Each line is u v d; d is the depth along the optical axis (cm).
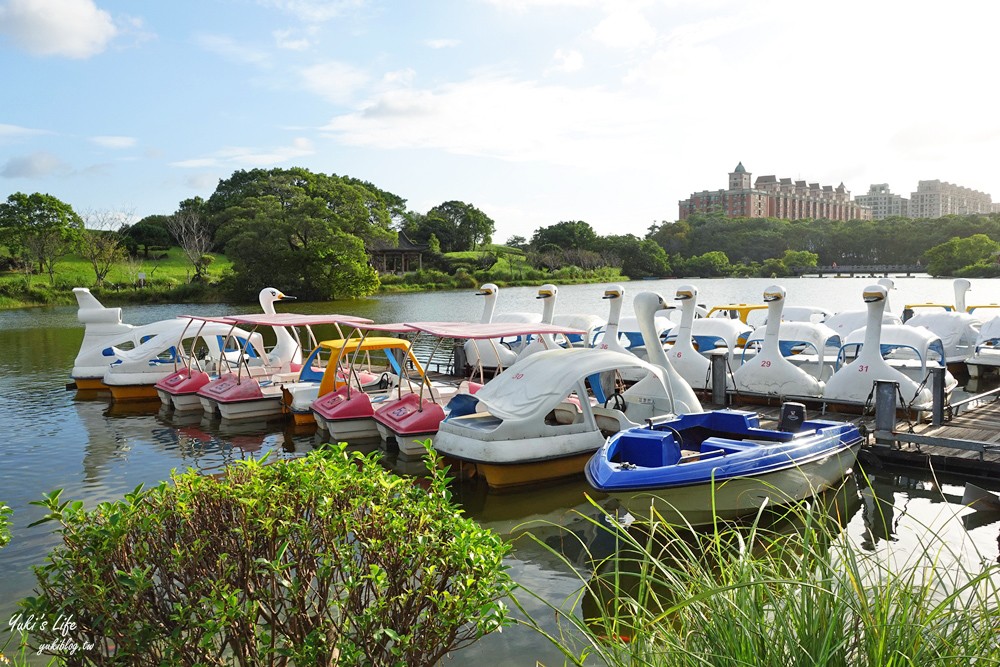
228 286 5356
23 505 886
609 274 9081
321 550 330
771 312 1358
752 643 273
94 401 1591
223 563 313
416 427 1052
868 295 1222
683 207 16675
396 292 6681
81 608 310
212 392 1395
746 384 1359
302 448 1183
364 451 1138
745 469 778
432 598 312
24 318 3912
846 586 284
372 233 6444
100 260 5928
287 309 4488
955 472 945
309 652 304
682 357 1462
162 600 317
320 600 326
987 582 318
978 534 750
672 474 745
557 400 938
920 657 257
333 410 1180
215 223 7150
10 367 2095
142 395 1591
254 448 1184
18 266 5966
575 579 662
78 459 1118
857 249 10856
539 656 517
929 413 1197
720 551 352
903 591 280
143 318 3816
